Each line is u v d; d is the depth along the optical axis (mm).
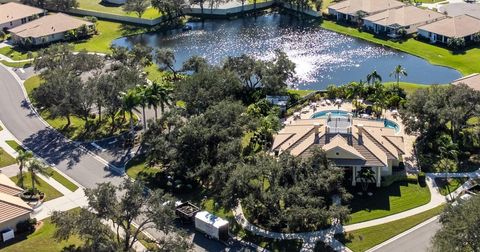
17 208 103562
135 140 135500
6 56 196750
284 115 144625
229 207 102125
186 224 103938
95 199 91688
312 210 96812
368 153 113938
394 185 114375
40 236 101375
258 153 124312
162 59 170750
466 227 80750
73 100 139125
